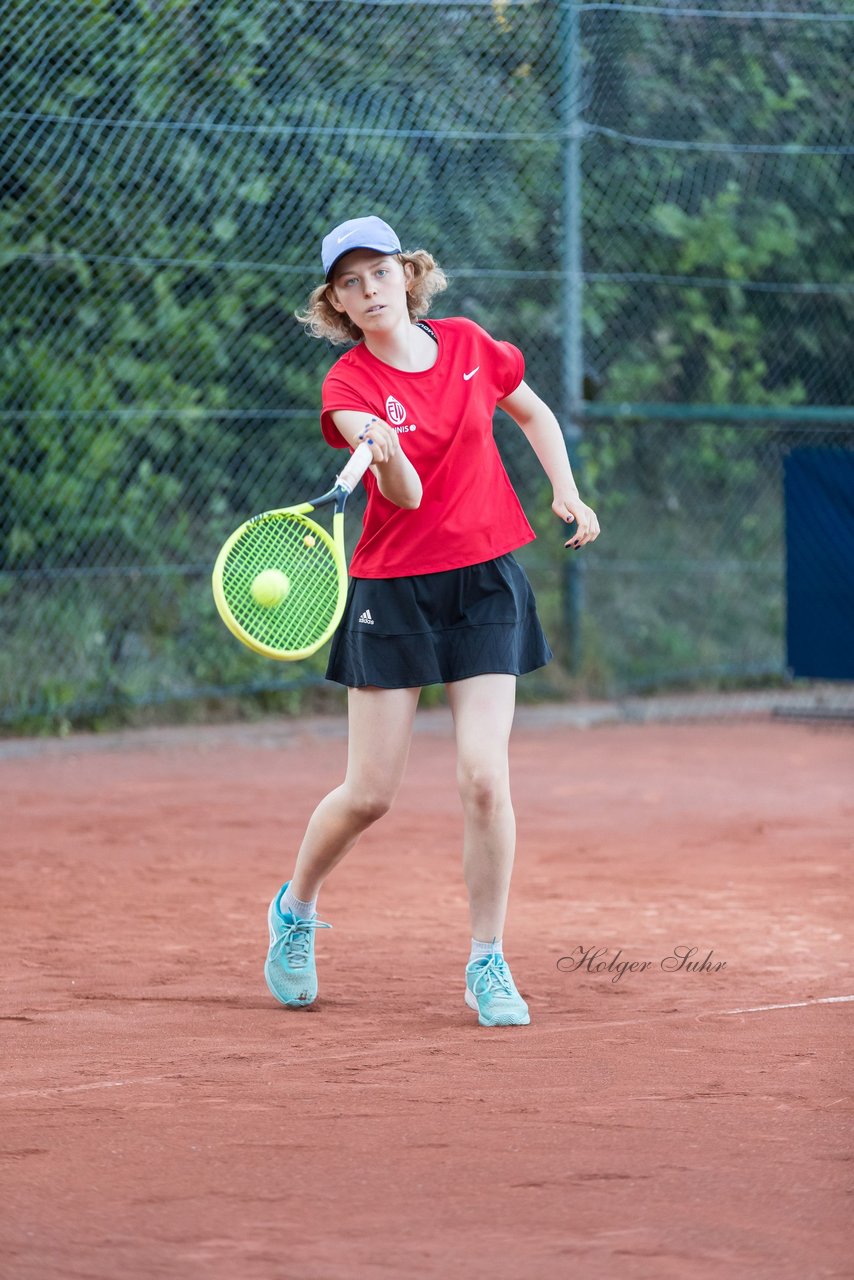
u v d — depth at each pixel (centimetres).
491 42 2742
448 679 963
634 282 3244
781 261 3369
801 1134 721
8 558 2653
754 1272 570
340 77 2650
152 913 1342
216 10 2519
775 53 3197
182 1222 620
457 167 2767
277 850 1659
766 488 3447
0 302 2580
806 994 1033
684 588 3344
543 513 3033
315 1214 628
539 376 3006
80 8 2434
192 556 2828
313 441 2909
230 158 2605
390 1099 784
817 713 2795
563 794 2036
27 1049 898
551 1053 878
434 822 1823
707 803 1961
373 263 921
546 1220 620
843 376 3475
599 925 1285
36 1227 615
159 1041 918
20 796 2022
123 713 2661
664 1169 675
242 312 2778
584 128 2816
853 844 1681
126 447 2738
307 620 926
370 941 1230
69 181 2514
